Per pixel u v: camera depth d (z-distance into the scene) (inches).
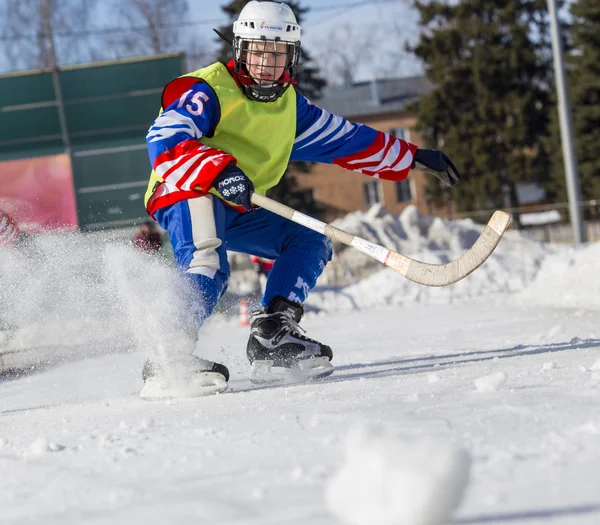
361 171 256.7
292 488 93.5
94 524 87.2
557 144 2059.5
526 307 548.4
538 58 2214.6
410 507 69.9
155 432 145.9
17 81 901.2
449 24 2303.2
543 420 122.6
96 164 909.2
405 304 769.6
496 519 76.8
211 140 228.4
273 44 223.5
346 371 249.9
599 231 1496.1
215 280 217.0
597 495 81.9
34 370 354.9
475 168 2208.4
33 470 121.3
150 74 909.2
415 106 2313.0
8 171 903.1
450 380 183.3
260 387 221.8
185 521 84.4
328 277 1001.5
